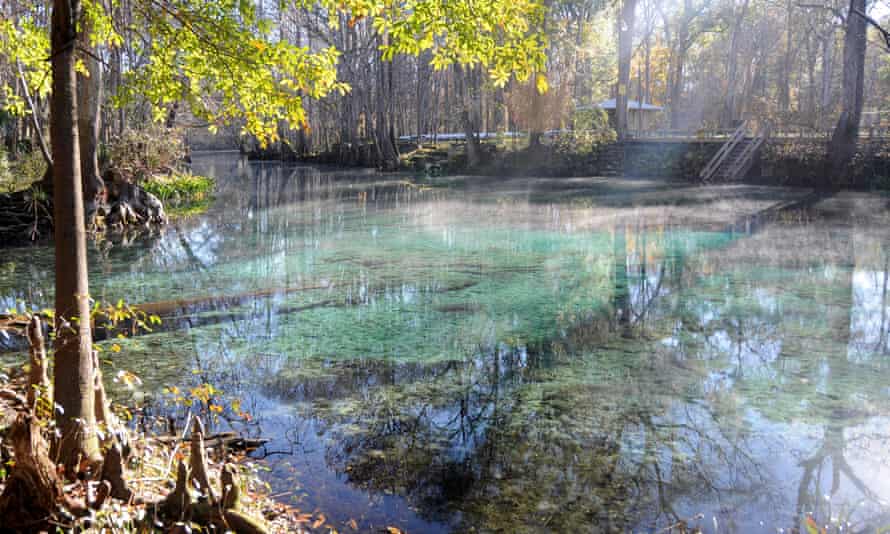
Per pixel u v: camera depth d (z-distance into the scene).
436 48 4.82
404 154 48.12
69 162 3.57
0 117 23.78
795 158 27.47
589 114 36.38
